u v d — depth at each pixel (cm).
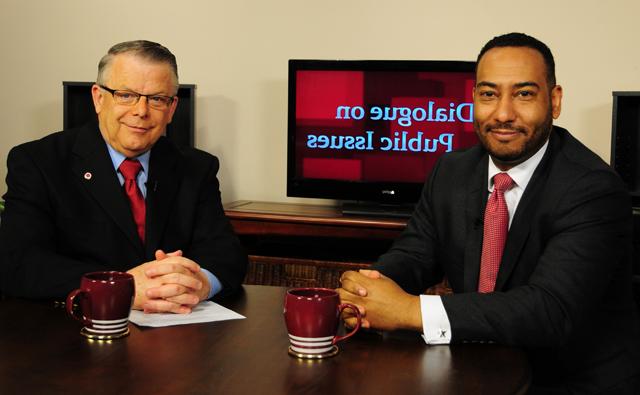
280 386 109
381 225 310
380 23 354
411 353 130
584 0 336
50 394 103
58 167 189
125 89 186
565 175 164
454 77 329
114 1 376
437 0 349
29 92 386
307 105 342
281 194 371
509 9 343
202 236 201
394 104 335
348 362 122
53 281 160
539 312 143
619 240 160
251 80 368
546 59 164
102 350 124
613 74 336
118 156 196
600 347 164
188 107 357
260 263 330
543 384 164
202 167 209
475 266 171
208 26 369
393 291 144
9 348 124
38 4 382
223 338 134
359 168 341
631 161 316
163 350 125
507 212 169
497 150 164
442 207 184
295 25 362
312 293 130
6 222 181
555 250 155
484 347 137
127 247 188
